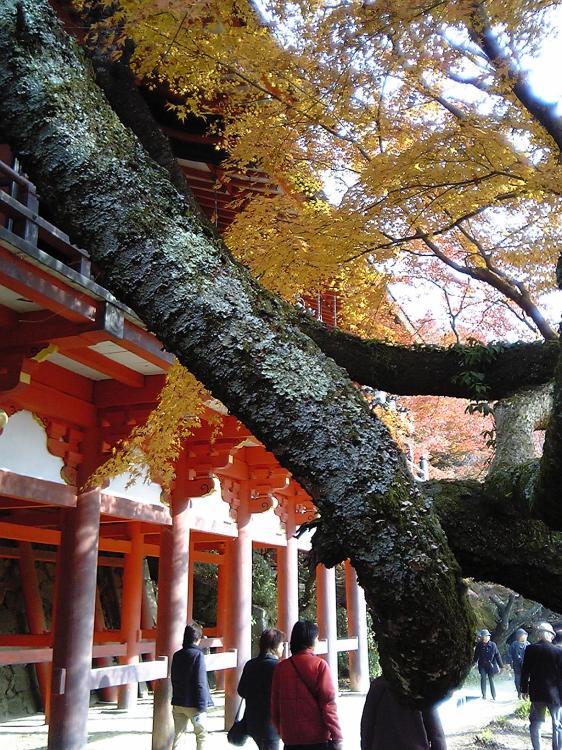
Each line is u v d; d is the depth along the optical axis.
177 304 1.13
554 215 4.18
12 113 1.20
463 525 1.67
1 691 11.39
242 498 10.45
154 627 14.38
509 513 1.62
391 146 4.26
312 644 4.19
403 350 2.68
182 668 6.56
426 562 1.06
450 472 12.95
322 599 13.16
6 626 12.16
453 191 3.70
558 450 1.20
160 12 2.88
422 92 3.81
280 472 10.48
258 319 1.15
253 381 1.11
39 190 1.21
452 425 9.76
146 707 12.44
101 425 7.35
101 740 9.10
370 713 3.65
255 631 16.44
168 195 1.23
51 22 1.29
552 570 1.61
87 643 6.70
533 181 3.41
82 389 7.29
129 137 1.27
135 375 7.18
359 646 14.45
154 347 6.41
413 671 1.10
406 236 4.16
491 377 2.49
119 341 5.99
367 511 1.07
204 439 8.55
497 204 4.06
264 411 1.11
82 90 1.25
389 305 5.34
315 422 1.10
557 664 7.74
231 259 1.23
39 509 9.56
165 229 1.17
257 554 17.81
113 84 2.35
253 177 4.73
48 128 1.19
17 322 5.84
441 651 1.07
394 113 4.00
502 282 4.29
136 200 1.18
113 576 15.27
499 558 1.63
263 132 4.19
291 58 3.38
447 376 2.57
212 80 3.94
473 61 3.22
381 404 5.23
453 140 3.42
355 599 14.74
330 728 3.88
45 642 9.59
